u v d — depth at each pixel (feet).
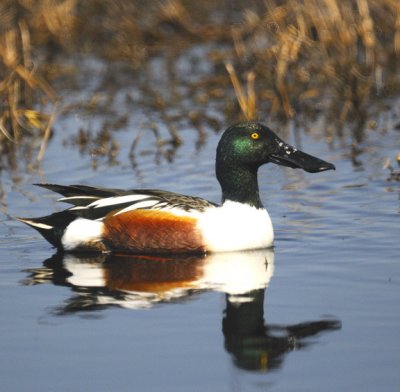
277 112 78.59
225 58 93.61
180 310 37.09
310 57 83.15
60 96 83.82
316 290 39.17
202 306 37.55
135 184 58.90
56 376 31.32
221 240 45.83
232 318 35.96
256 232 46.11
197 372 31.35
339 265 42.65
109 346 33.60
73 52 99.60
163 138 71.05
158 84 88.12
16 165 65.51
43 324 35.86
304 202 53.83
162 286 40.47
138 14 105.50
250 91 77.00
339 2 87.40
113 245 46.88
